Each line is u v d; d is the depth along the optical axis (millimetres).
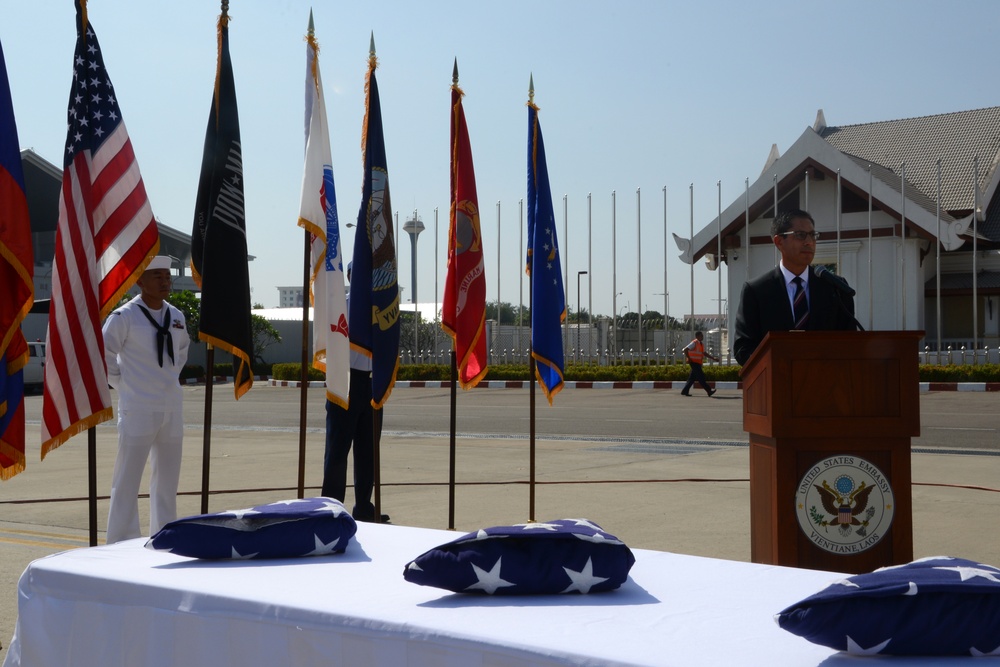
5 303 4715
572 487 9188
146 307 6156
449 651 2445
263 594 2830
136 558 3355
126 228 5414
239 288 5672
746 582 2990
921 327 32844
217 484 9906
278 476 10484
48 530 7465
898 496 4234
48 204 45625
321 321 6254
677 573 3107
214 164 5707
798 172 32594
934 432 14211
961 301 36094
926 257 35469
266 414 20906
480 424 16844
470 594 2826
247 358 5723
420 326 36219
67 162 5109
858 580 2346
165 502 6293
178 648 2908
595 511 7836
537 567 2789
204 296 5613
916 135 41406
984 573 2307
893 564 4238
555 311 6902
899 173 38594
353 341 6504
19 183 4703
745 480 9555
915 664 2213
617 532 6945
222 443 14188
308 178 6090
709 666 2197
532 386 6988
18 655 3227
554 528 2902
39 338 41500
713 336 40469
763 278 5242
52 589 3199
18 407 4770
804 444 4246
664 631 2453
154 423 6078
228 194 5688
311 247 6281
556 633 2424
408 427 16422
